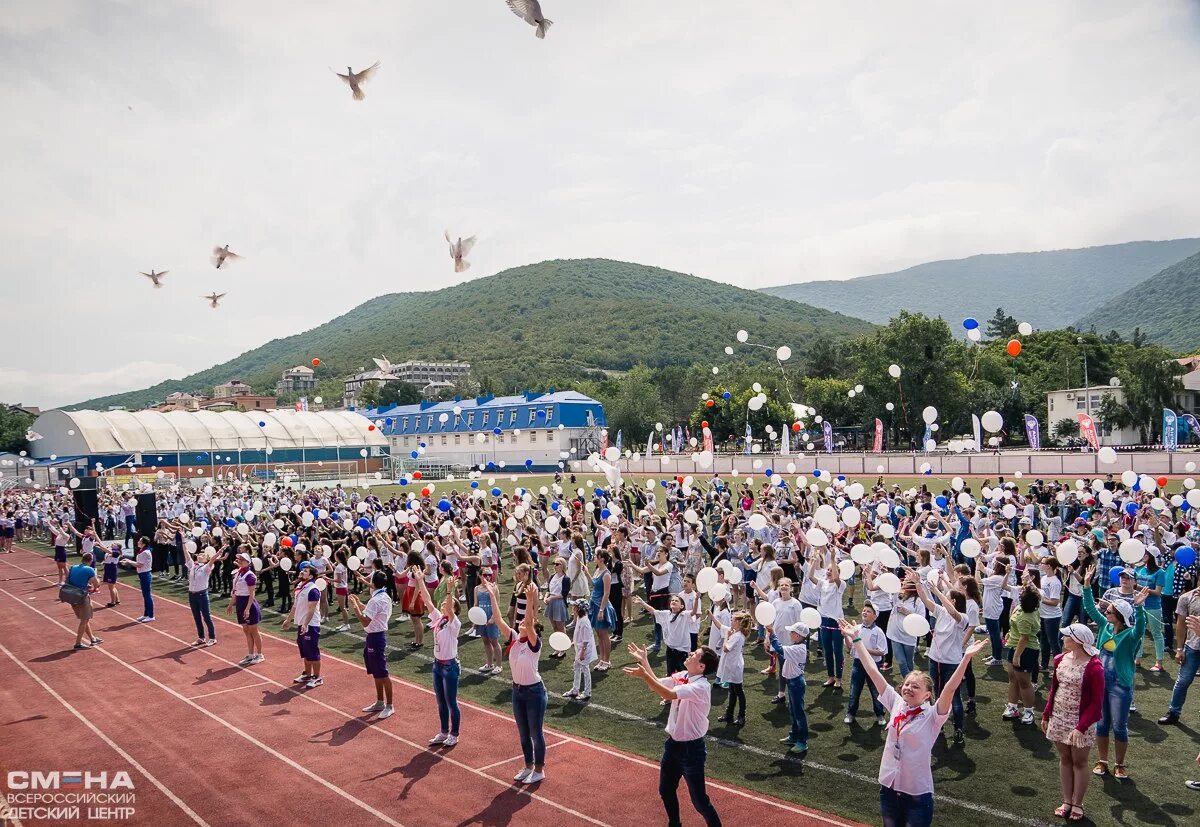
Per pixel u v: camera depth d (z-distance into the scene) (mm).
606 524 19656
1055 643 12977
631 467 70812
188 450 68500
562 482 56562
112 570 22562
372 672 12703
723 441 83000
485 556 18219
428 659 16016
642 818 9047
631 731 11703
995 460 51719
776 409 78750
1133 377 76500
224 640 17984
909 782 6848
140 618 20406
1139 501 21906
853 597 19750
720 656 12070
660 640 15945
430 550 17641
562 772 10344
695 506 27688
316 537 21688
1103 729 9562
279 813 9492
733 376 101500
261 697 13781
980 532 18484
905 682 7078
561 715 12438
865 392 83938
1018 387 84500
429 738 11680
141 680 14969
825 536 11594
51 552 34469
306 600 14328
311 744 11578
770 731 11484
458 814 9289
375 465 79250
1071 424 80688
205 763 11016
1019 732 11086
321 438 76938
